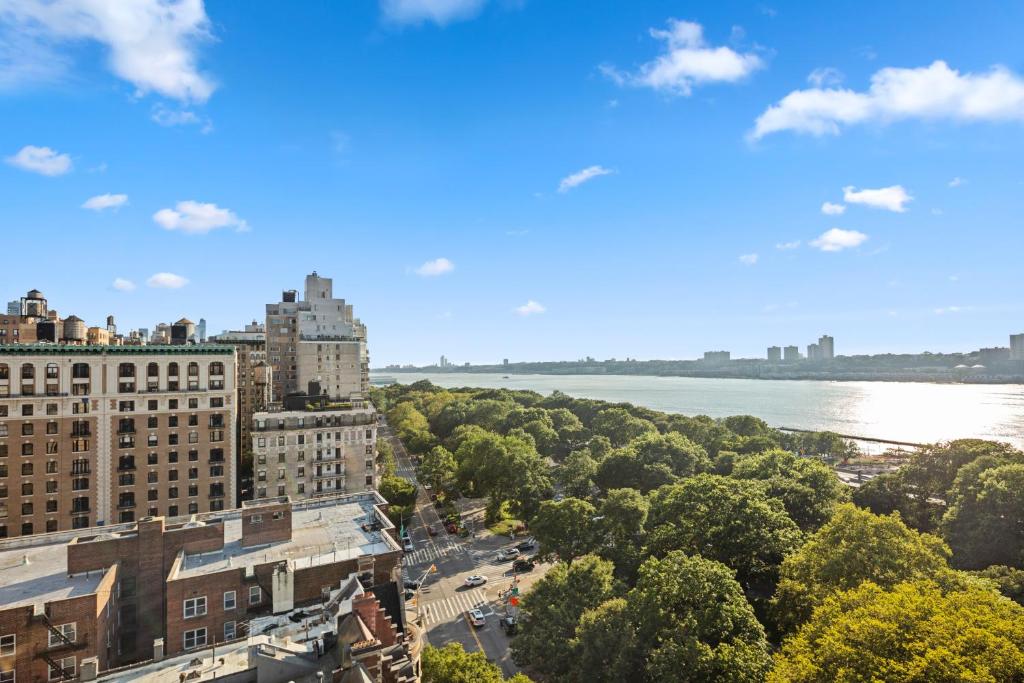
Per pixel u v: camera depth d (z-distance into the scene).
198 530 66.44
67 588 58.66
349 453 128.00
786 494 119.62
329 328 197.12
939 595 59.50
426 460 176.75
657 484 151.38
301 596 60.78
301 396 140.50
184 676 42.31
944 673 46.22
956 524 103.00
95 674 43.34
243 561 64.44
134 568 63.53
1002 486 96.62
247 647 47.31
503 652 88.06
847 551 75.75
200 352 113.69
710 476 114.69
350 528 75.75
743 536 94.12
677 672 62.03
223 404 115.31
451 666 61.31
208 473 114.12
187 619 58.62
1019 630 48.94
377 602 45.03
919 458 142.62
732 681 59.72
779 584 81.06
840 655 52.69
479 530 145.25
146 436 109.31
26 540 70.12
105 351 106.38
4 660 51.62
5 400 99.31
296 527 76.06
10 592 57.66
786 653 66.75
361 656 37.50
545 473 156.88
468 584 111.12
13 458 99.94
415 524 149.75
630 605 73.25
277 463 122.00
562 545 106.25
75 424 103.88
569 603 79.50
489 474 151.62
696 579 71.88
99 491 105.50
